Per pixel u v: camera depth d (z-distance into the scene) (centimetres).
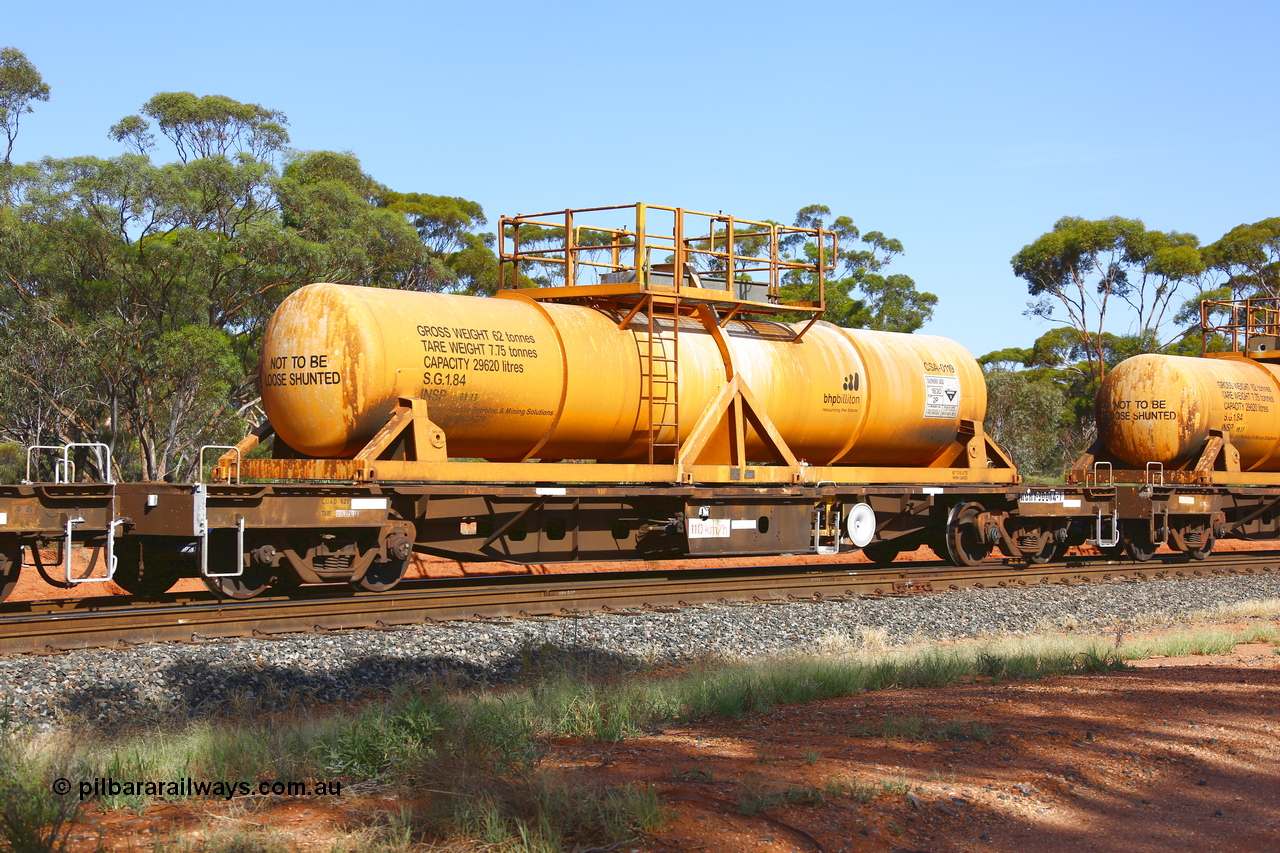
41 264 3191
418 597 1290
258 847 524
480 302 1491
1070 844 576
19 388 3170
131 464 3431
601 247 1648
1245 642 1408
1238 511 2441
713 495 1591
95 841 543
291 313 1369
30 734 731
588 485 1566
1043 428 5356
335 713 862
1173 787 682
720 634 1284
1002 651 1202
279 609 1172
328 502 1273
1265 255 6341
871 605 1505
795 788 627
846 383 1823
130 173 3161
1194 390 2308
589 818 569
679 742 764
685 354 1636
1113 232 5997
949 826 590
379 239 3766
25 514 1123
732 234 1686
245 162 3503
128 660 970
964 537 2006
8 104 4191
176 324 3353
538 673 1069
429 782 627
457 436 1440
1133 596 1747
